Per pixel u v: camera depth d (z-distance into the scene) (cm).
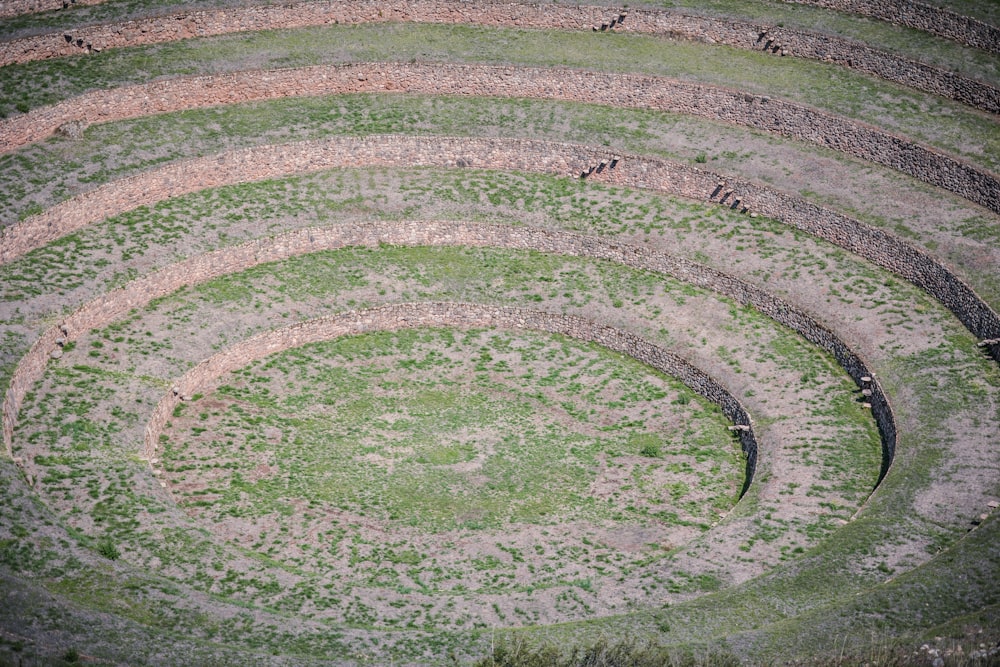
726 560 7775
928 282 9688
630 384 9556
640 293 10081
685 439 9062
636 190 10831
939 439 8462
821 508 8162
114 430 8688
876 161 10688
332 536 8188
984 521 7688
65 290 9481
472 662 6819
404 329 10062
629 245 10288
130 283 9656
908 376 9019
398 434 9081
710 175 10625
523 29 12062
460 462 8856
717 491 8600
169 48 11550
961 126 10738
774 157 10800
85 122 10788
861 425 8856
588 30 12075
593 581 7738
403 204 10644
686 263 10125
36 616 6900
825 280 9881
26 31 11356
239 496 8488
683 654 6706
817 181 10525
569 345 9912
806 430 8838
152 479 8362
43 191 10075
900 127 10756
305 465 8781
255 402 9300
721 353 9531
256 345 9650
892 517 7856
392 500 8519
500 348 9888
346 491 8581
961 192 10262
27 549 7506
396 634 7094
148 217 10244
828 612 7050
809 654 6681
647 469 8806
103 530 7869
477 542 8169
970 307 9331
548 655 6638
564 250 10456
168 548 7781
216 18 11756
